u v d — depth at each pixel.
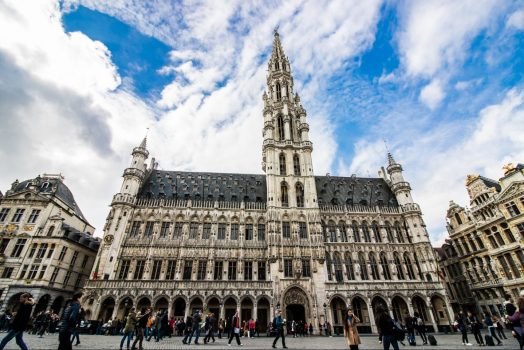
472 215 53.75
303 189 55.94
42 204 51.16
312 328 42.50
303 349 19.98
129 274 44.81
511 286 45.72
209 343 23.98
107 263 44.69
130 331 17.30
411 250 53.44
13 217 49.56
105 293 41.81
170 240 48.50
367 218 56.06
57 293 47.66
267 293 44.50
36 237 48.28
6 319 35.47
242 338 33.88
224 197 56.19
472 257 53.53
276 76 75.88
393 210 58.09
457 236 56.97
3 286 44.16
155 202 51.94
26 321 11.68
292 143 61.44
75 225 60.16
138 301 42.16
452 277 59.31
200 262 47.53
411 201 58.03
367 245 52.75
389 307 46.41
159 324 25.91
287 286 45.41
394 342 12.04
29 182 53.22
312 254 48.81
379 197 62.09
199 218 51.25
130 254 46.53
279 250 48.16
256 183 61.75
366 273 50.44
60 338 11.46
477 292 52.66
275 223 50.59
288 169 57.72
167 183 58.22
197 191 57.03
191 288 43.56
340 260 50.75
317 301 45.00
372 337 37.25
